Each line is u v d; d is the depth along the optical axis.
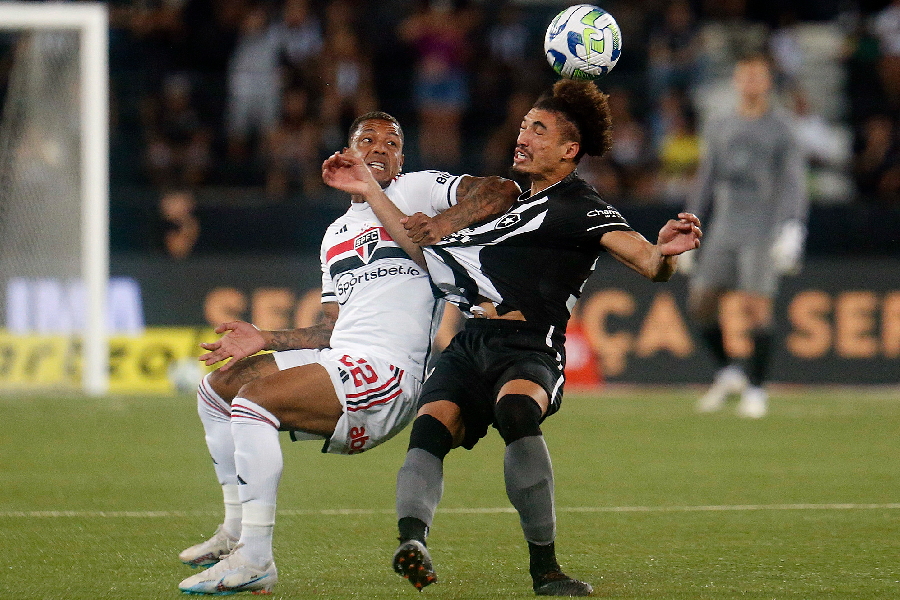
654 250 14.30
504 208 15.83
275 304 47.66
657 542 18.73
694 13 66.44
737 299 46.97
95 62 42.91
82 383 44.41
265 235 49.41
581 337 47.84
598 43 17.17
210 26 62.38
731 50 64.94
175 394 44.41
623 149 56.31
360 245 16.34
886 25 65.38
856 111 63.28
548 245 15.30
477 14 63.22
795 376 47.50
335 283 16.50
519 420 14.48
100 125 42.81
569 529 19.91
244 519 14.84
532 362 15.13
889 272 47.34
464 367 15.31
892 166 57.28
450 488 24.39
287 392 15.00
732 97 61.88
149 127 57.72
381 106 61.97
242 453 14.82
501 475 26.27
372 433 15.75
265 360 16.16
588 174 54.66
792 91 59.53
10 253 44.62
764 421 36.84
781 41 64.75
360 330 15.91
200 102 60.69
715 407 39.75
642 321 47.56
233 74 58.88
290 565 16.89
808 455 29.64
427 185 16.62
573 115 15.57
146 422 35.81
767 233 37.56
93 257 43.00
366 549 18.09
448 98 59.94
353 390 15.32
